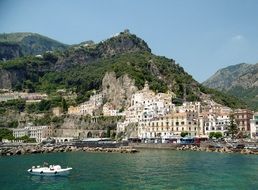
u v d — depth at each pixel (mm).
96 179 124500
